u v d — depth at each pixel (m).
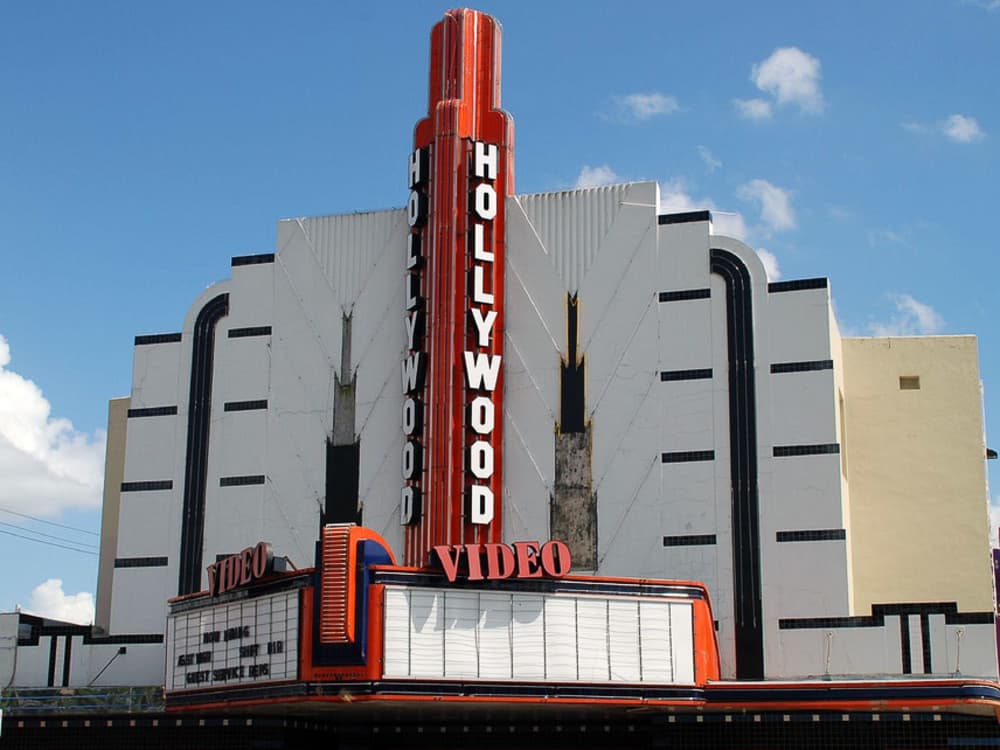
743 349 61.41
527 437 63.06
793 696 51.59
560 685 50.44
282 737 57.56
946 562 63.75
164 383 69.56
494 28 67.62
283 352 67.94
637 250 63.56
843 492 59.97
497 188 65.50
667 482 61.12
